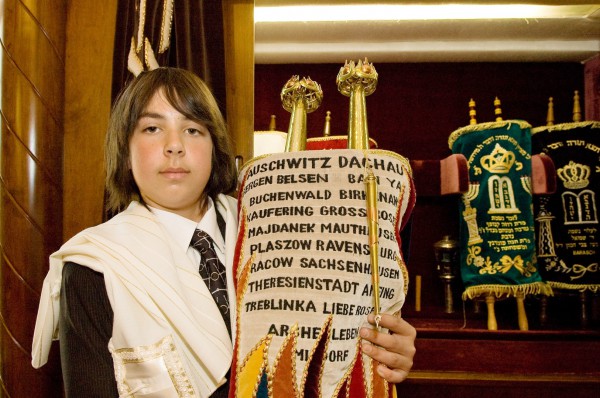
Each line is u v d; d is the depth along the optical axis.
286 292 0.69
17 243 1.24
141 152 0.82
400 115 2.57
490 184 2.17
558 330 2.13
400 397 2.06
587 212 2.18
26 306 1.23
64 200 1.41
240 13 1.53
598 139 2.21
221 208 0.94
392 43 2.34
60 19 1.37
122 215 0.84
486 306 2.38
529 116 2.56
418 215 2.54
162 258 0.78
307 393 0.67
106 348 0.73
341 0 1.76
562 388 2.02
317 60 2.35
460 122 2.56
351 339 0.70
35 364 0.82
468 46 2.37
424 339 2.09
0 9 1.27
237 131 1.51
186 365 0.73
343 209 0.72
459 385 2.03
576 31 2.22
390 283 0.73
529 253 2.13
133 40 1.36
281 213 0.73
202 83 0.87
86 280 0.75
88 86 1.45
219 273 0.83
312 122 2.39
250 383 0.67
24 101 1.26
